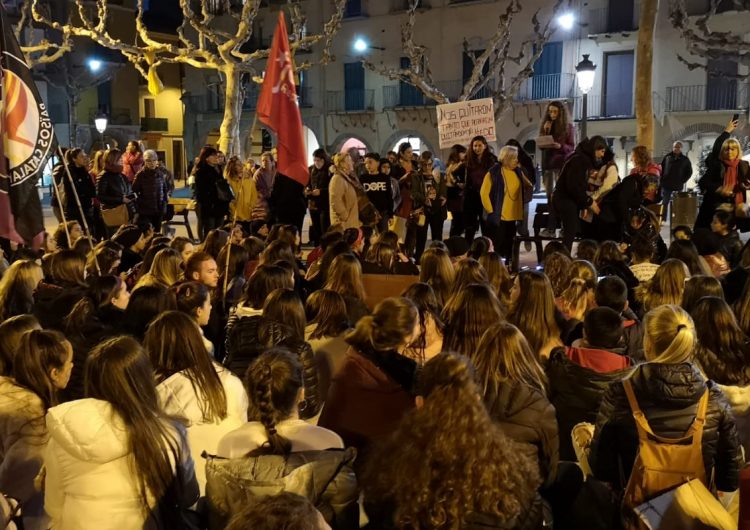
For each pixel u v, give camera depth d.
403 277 7.08
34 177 5.73
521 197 10.91
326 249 8.01
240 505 2.87
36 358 3.83
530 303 4.88
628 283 7.23
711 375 4.24
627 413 3.49
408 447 2.74
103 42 20.30
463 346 4.56
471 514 2.63
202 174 14.20
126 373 3.02
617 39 31.28
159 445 3.02
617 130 31.88
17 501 3.59
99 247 7.16
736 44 18.98
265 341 4.65
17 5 37.56
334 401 3.99
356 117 38.56
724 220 8.97
